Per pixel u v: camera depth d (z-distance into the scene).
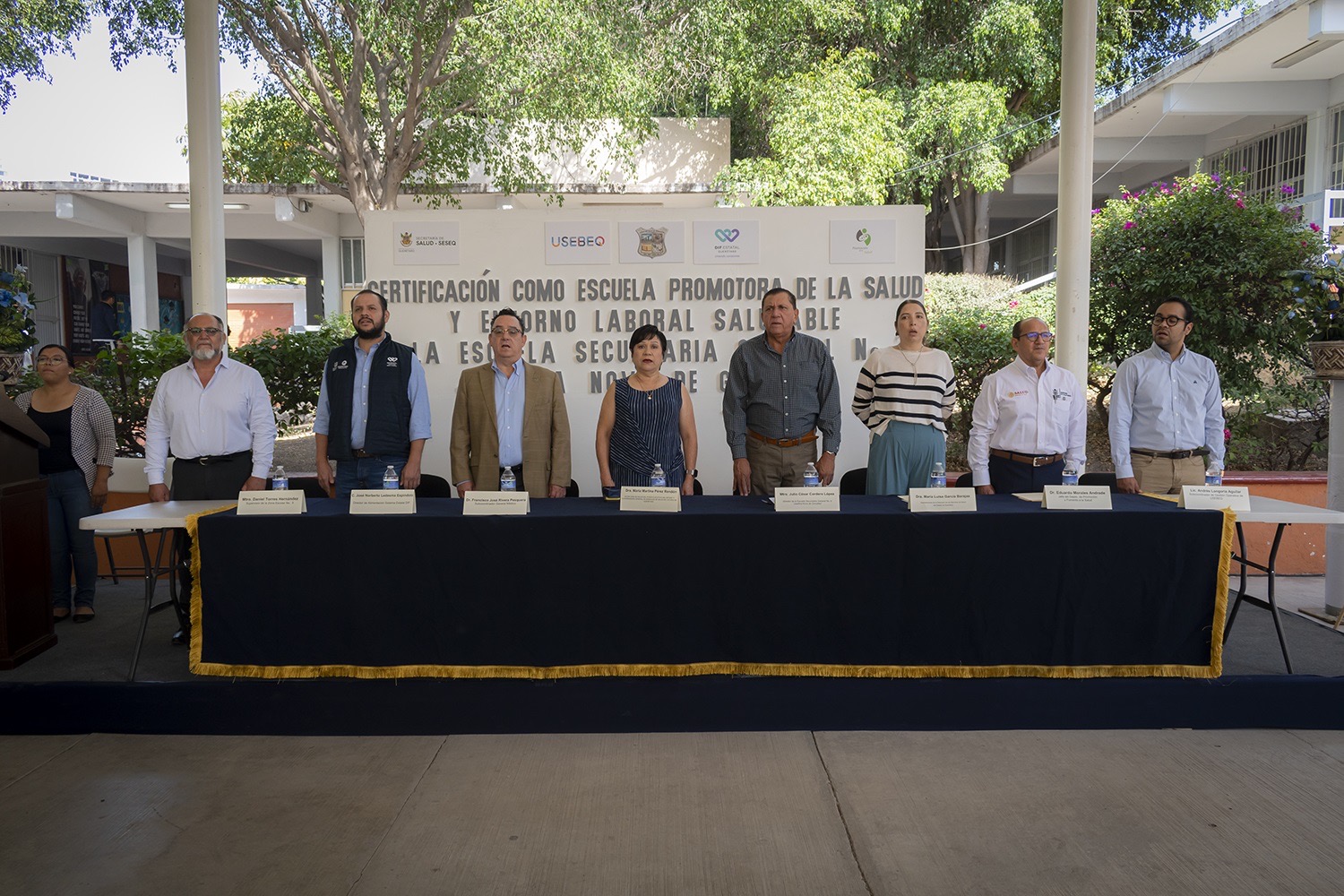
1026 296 10.01
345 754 3.40
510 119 11.16
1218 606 3.52
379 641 3.52
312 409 7.23
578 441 6.16
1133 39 16.27
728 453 6.18
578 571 3.51
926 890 2.51
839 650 3.54
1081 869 2.60
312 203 15.23
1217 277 7.44
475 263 6.11
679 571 3.51
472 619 3.52
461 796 3.06
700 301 6.14
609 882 2.55
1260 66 11.55
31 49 11.30
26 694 3.59
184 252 21.86
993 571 3.51
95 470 5.05
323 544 3.50
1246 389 7.60
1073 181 6.03
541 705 3.54
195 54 6.03
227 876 2.58
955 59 14.65
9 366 5.32
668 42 11.98
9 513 4.00
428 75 11.45
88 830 2.85
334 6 12.19
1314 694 3.55
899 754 3.35
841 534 3.50
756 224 6.11
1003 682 3.54
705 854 2.70
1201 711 3.55
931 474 4.66
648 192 14.12
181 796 3.07
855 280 6.14
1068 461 4.64
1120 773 3.19
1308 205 11.46
